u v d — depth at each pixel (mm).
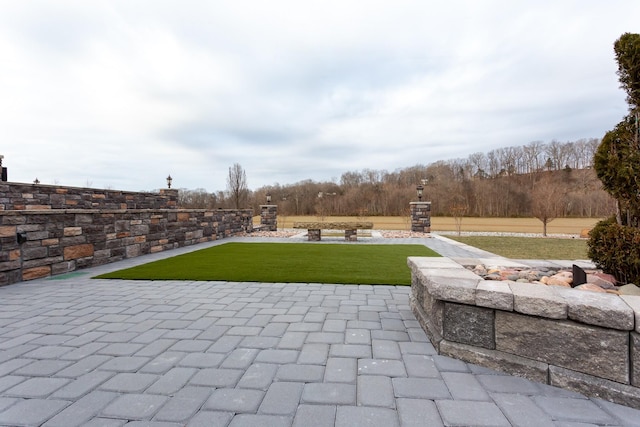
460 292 2018
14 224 4105
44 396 1594
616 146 2660
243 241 9703
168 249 7586
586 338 1658
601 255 2715
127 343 2256
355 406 1519
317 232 10148
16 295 3525
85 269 5066
